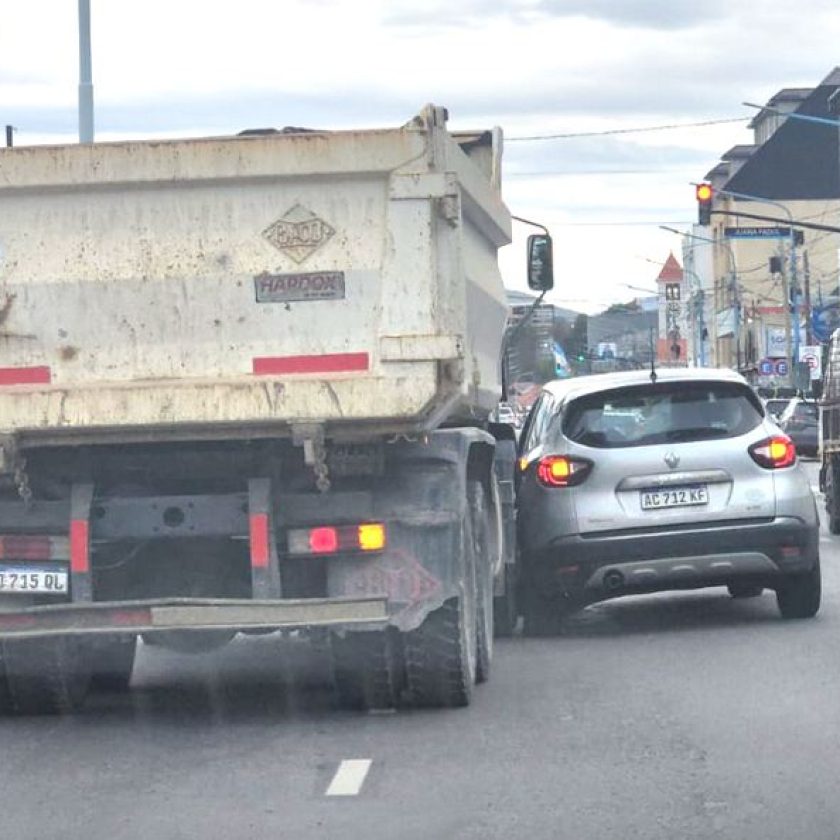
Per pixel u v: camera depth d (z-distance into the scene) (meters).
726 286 184.62
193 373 16.03
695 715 17.03
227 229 16.02
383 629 16.88
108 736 16.86
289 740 16.39
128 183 16.02
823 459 43.16
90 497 16.66
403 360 15.84
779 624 23.73
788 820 12.80
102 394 15.99
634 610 26.52
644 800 13.51
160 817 13.36
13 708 17.97
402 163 15.82
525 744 15.82
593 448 23.08
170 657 22.50
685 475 22.95
